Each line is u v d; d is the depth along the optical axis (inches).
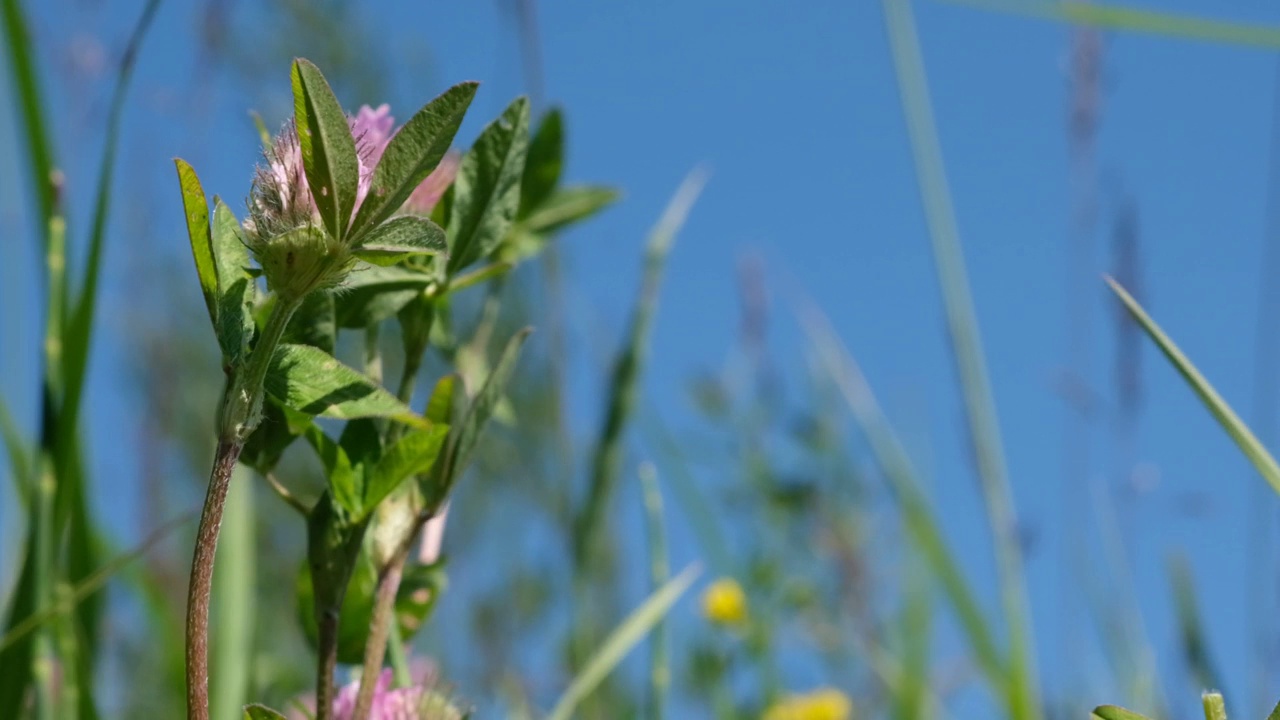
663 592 26.9
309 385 15.2
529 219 21.4
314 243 14.3
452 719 17.4
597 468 36.8
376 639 16.6
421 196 17.7
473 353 20.5
